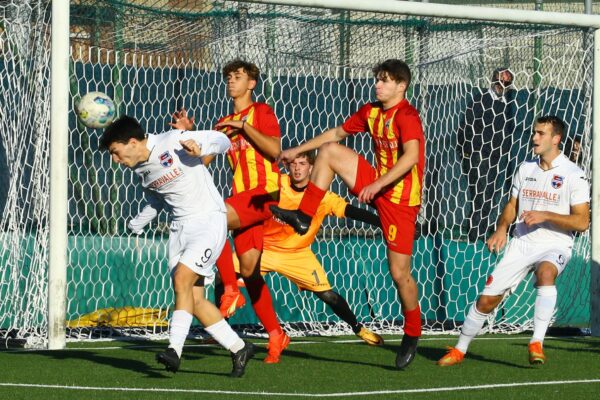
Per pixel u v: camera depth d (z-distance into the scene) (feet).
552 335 106.11
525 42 122.01
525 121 128.06
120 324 107.24
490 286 80.94
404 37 114.32
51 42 89.20
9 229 96.68
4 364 78.74
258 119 82.74
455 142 131.44
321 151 76.38
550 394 66.64
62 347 89.61
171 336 67.72
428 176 130.21
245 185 82.17
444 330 110.01
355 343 96.63
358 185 75.82
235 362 72.43
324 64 122.31
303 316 111.14
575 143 112.57
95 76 127.65
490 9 100.94
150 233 121.90
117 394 64.59
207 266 69.10
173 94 125.39
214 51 121.49
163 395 64.28
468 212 131.13
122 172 127.34
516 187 84.69
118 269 110.52
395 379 72.64
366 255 116.47
